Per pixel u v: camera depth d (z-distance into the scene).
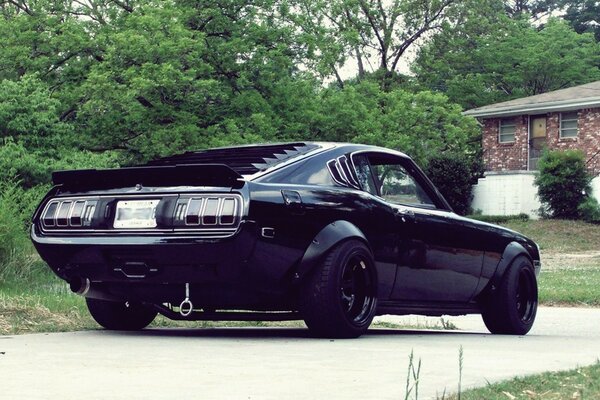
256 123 29.25
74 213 6.98
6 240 12.48
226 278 6.53
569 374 4.64
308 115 31.48
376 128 33.44
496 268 8.61
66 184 7.19
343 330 6.86
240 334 7.50
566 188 39.44
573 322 10.99
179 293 6.80
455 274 8.16
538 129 45.62
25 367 4.93
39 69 30.81
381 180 7.65
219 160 7.19
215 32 31.95
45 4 31.95
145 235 6.64
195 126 28.58
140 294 6.98
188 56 28.95
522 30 59.75
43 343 6.33
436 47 57.84
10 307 8.26
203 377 4.55
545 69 57.25
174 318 7.23
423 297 7.89
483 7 57.66
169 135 28.30
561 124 44.53
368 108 37.09
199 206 6.51
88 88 28.27
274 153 7.19
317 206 6.82
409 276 7.68
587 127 43.38
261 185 6.58
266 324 9.27
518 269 8.70
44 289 11.46
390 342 6.69
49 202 7.16
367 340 6.84
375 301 7.16
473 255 8.33
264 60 31.42
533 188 41.66
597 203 39.16
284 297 6.80
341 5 53.84
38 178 20.30
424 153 38.19
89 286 7.08
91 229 6.90
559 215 39.88
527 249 8.97
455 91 58.31
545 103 44.34
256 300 6.72
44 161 20.78
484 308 8.68
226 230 6.42
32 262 12.78
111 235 6.80
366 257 7.06
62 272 7.13
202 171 6.53
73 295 10.02
